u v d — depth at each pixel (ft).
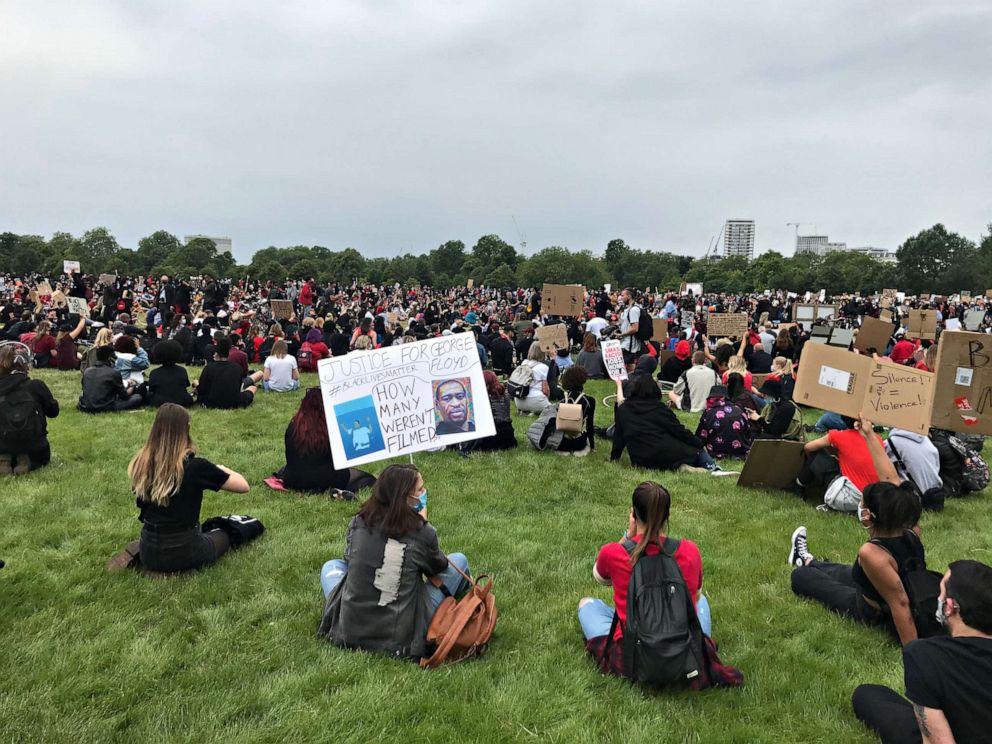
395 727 12.19
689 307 148.56
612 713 12.57
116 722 12.04
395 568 13.97
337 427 22.39
